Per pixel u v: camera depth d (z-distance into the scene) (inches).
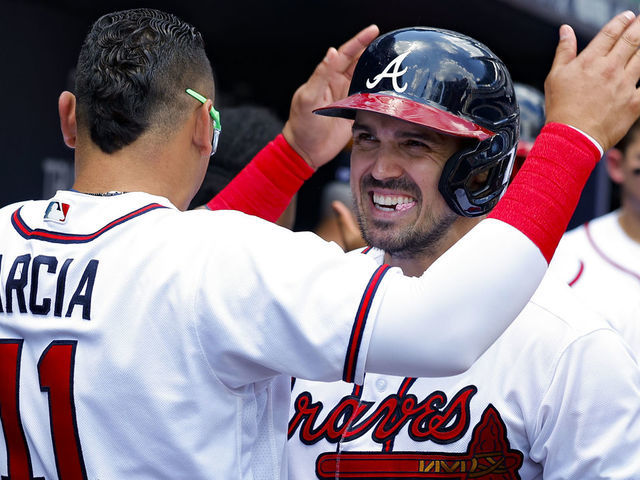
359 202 261.1
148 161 232.2
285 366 208.4
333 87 299.3
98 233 220.4
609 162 501.0
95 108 230.5
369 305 201.8
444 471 245.0
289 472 261.3
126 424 210.8
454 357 198.8
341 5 787.4
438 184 250.8
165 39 234.8
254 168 307.7
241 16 840.9
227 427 215.2
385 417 253.9
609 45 216.8
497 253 200.1
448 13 775.7
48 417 216.2
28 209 238.8
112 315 211.9
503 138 255.6
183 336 208.7
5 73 718.5
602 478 237.0
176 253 213.8
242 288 207.9
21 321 222.4
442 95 247.9
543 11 735.7
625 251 485.4
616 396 238.8
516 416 244.7
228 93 986.7
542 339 245.1
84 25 784.3
